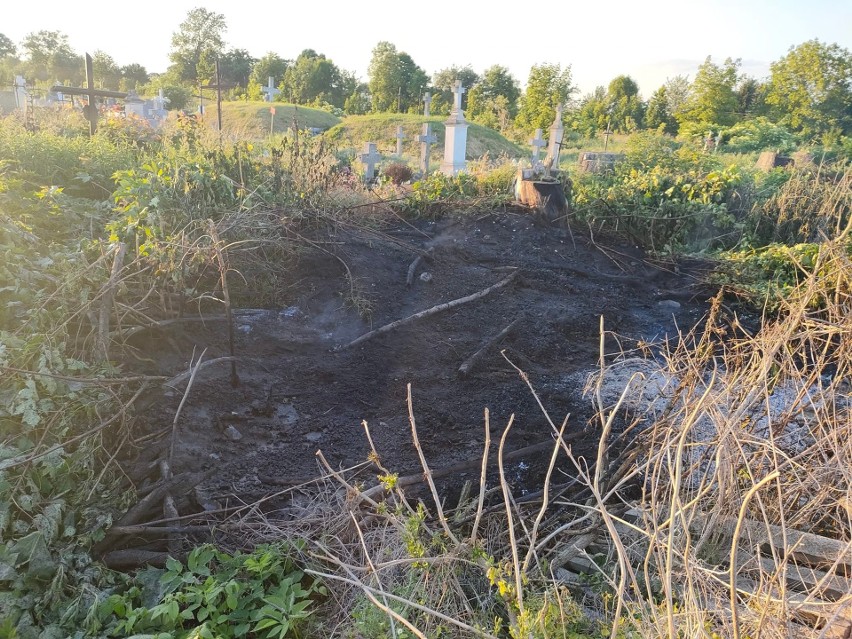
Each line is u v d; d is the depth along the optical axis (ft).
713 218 30.35
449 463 12.37
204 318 15.85
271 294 18.44
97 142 24.23
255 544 9.53
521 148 91.09
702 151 45.73
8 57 186.91
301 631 8.06
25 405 9.42
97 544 9.05
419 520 8.32
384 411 14.29
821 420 9.68
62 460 9.12
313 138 30.07
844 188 28.73
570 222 29.14
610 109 125.80
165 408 12.89
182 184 18.35
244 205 18.78
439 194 29.48
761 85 120.78
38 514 8.48
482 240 26.58
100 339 12.53
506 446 13.14
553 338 19.08
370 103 153.99
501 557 9.38
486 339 18.30
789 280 24.18
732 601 5.59
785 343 9.70
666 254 27.25
